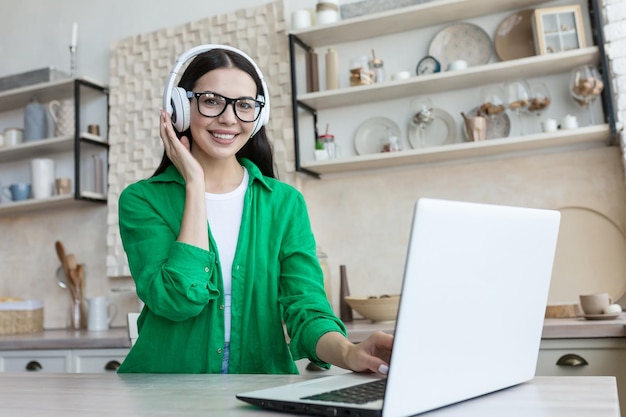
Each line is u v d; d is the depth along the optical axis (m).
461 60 2.86
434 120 2.90
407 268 0.66
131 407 0.82
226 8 3.35
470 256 0.75
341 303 2.83
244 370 1.38
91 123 3.60
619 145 2.59
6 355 2.80
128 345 2.58
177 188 1.43
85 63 3.68
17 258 3.64
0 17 3.91
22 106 3.81
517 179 2.75
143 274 1.29
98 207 3.49
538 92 2.62
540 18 2.66
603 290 2.57
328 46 3.14
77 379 1.16
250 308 1.41
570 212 2.66
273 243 1.44
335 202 3.05
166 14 3.51
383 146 2.89
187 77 1.42
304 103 3.04
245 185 1.50
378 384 0.87
